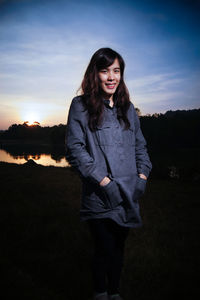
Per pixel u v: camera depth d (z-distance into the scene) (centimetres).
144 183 156
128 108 157
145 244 296
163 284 211
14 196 576
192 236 334
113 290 157
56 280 210
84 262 246
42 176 973
